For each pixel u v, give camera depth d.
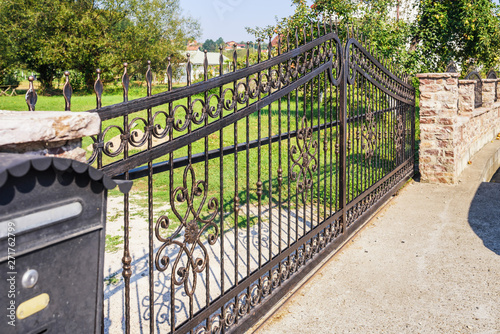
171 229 5.04
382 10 11.94
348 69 4.64
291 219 5.30
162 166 2.25
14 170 1.19
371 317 3.16
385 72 5.91
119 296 3.48
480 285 3.63
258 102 3.02
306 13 11.12
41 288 1.40
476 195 6.49
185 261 4.14
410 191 6.88
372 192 5.77
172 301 2.30
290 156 3.50
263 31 11.73
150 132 2.11
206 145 2.53
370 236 4.88
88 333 1.60
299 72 3.66
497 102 13.21
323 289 3.61
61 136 1.55
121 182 1.61
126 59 36.81
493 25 16.20
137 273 3.89
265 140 3.23
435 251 4.39
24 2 34.47
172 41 40.09
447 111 7.06
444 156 7.17
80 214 1.51
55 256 1.44
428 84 7.14
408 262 4.14
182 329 2.37
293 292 3.53
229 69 2.89
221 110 2.65
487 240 4.66
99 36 36.25
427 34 15.55
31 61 36.22
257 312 3.08
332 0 11.00
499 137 12.68
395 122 6.61
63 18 34.53
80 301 1.55
